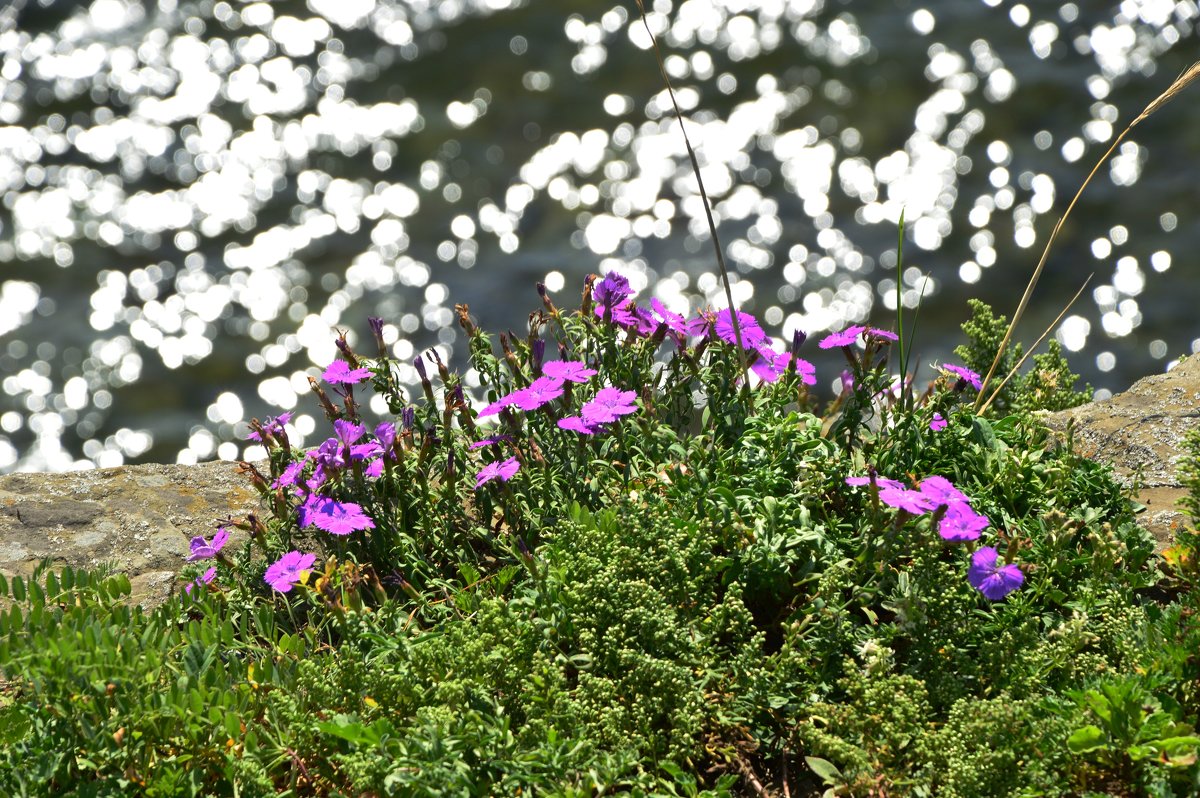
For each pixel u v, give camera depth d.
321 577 3.79
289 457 4.34
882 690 3.33
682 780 3.25
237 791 3.29
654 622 3.49
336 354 12.80
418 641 3.66
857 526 3.94
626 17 18.19
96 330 13.23
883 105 15.78
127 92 16.70
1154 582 3.84
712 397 4.34
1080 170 14.34
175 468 5.04
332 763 3.35
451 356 12.45
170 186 15.23
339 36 17.97
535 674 3.38
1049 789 3.12
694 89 16.52
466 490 4.38
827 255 13.48
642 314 4.49
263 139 15.78
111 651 3.34
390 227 14.37
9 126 16.03
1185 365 5.12
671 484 4.07
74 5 18.59
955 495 3.65
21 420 12.09
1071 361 11.83
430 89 16.91
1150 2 17.27
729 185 14.73
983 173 14.42
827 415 4.50
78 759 3.28
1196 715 3.32
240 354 12.90
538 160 15.46
